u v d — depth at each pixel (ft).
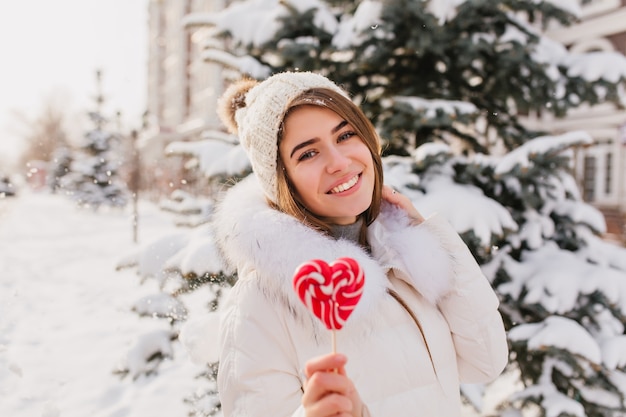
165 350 8.98
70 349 14.52
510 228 7.72
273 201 3.80
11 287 22.35
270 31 9.78
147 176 88.38
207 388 8.34
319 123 3.55
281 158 3.66
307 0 9.37
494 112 11.25
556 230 9.30
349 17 11.08
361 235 4.30
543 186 8.87
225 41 10.93
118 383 12.09
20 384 12.02
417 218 4.55
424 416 3.48
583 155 48.14
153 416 10.48
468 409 9.80
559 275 8.08
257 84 4.28
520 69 9.64
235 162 8.62
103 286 22.65
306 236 3.38
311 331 3.28
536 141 8.02
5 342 14.96
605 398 7.97
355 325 3.40
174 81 126.93
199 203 11.18
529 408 9.00
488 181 8.89
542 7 9.30
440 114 8.80
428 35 8.77
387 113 10.53
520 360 8.93
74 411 10.80
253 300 3.35
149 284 22.54
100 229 48.39
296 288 2.52
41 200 101.71
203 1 103.04
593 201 46.93
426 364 3.63
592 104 10.26
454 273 4.19
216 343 5.36
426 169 8.91
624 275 8.11
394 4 8.23
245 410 3.11
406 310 3.81
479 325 4.20
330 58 10.45
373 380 3.37
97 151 68.18
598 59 9.61
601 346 7.68
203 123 88.22
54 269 27.09
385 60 9.90
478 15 9.25
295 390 3.18
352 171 3.66
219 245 3.89
